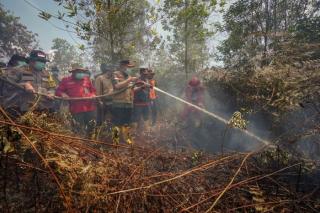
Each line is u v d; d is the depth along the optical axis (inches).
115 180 84.7
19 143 86.4
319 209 87.4
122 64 206.8
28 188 82.0
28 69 175.0
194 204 82.0
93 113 194.4
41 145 85.7
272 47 191.0
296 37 191.9
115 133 110.4
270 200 90.0
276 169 113.0
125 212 75.7
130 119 209.0
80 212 72.2
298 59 153.6
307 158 125.3
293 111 128.9
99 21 212.8
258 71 160.4
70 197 71.3
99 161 95.3
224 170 112.1
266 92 149.6
